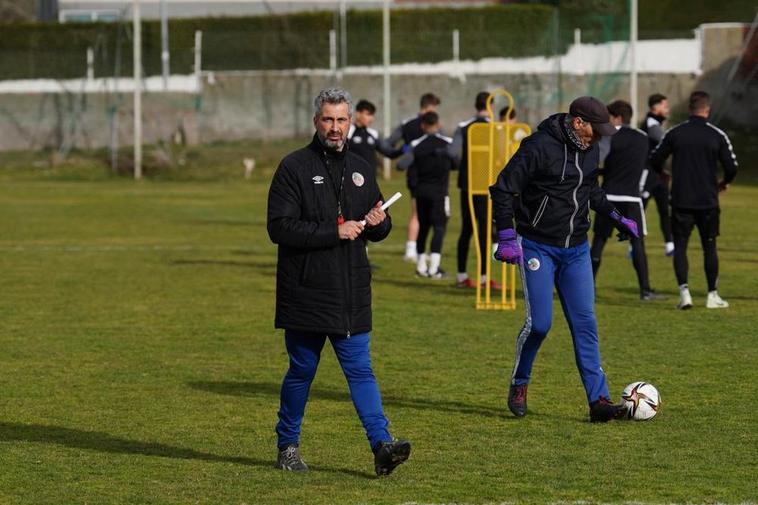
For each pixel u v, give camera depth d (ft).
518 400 87.25
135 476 71.72
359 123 176.24
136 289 159.12
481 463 74.43
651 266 181.88
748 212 273.75
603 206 86.79
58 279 169.07
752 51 437.17
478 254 142.20
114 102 455.63
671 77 446.60
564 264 85.61
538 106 459.73
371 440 70.13
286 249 69.82
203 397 94.73
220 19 491.31
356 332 70.13
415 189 173.68
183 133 462.19
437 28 497.87
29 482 70.54
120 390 97.30
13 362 109.09
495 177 142.82
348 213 70.33
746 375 101.65
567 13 471.21
